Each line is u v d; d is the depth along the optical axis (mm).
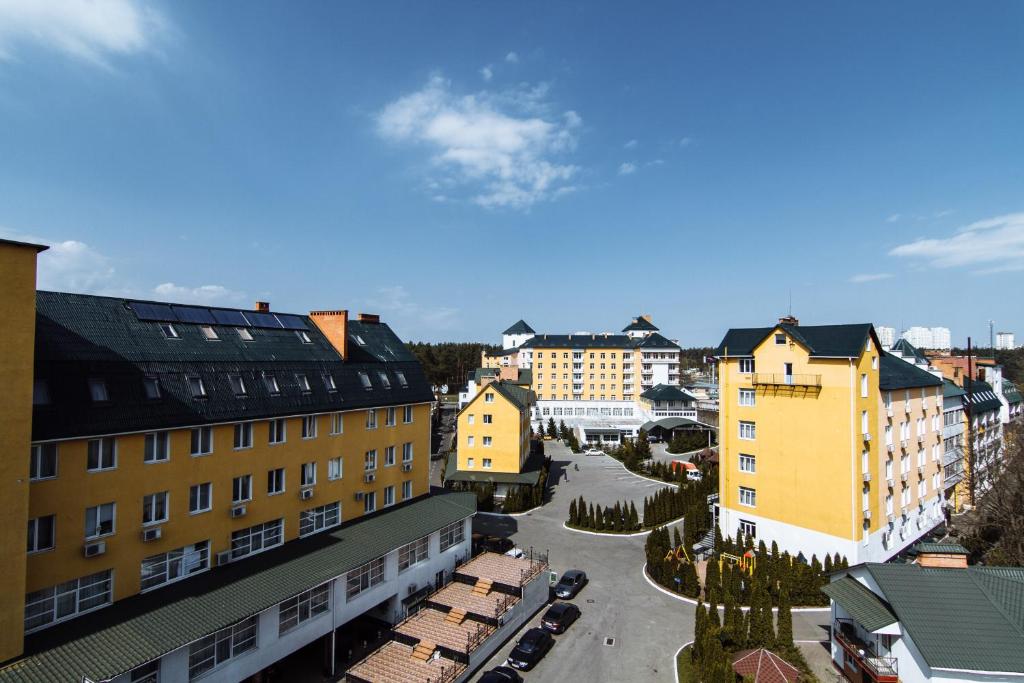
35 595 20703
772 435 43156
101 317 26516
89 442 22375
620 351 142250
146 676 20984
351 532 33344
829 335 40938
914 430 48188
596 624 33938
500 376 105312
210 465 26938
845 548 38812
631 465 80750
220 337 31312
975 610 22297
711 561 39469
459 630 30203
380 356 41156
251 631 24953
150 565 24438
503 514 58594
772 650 28766
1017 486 42938
